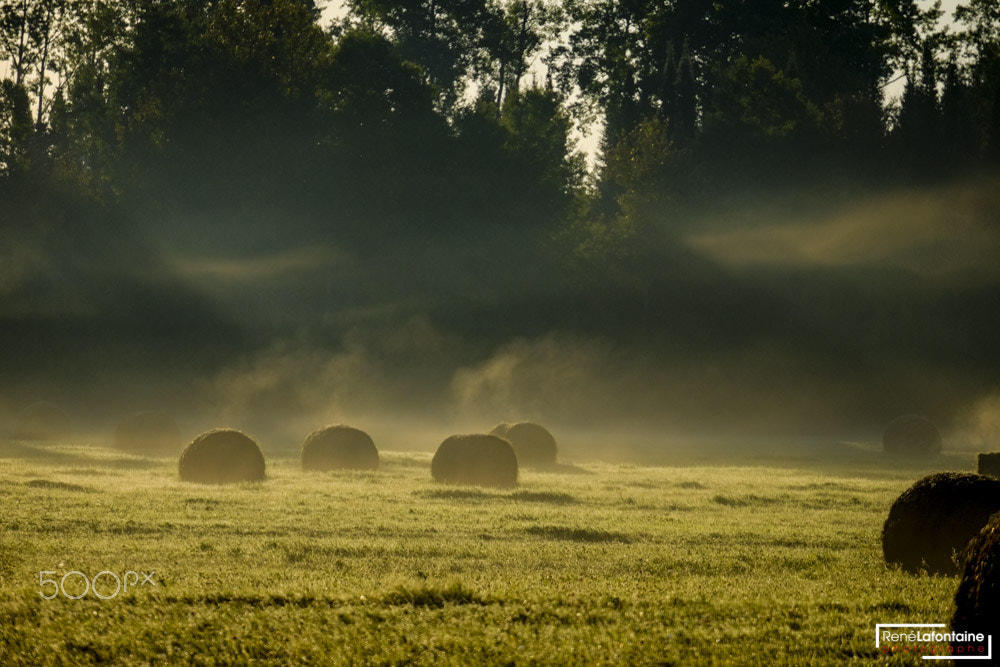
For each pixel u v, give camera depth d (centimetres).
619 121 19512
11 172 14838
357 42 15925
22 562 2906
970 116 15088
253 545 3253
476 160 15788
